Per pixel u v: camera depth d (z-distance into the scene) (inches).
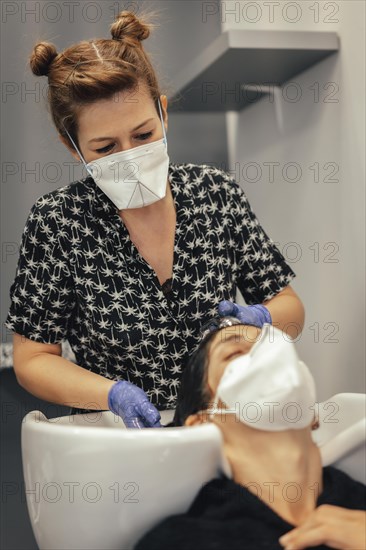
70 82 43.6
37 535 35.4
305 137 77.2
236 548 30.8
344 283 69.8
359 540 31.1
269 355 34.1
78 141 46.3
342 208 69.6
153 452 31.2
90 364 51.5
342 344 70.4
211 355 37.4
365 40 63.5
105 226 48.8
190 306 49.8
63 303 49.8
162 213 49.4
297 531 31.4
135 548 32.3
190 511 32.5
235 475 33.7
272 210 87.7
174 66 91.7
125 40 46.4
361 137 65.3
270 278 53.7
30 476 34.6
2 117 88.2
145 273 49.0
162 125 47.9
